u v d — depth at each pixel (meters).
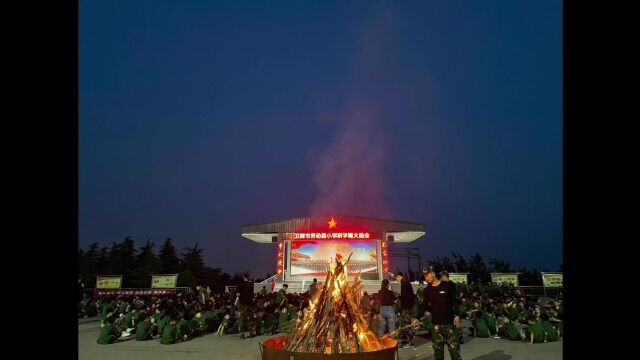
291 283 37.16
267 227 38.72
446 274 9.52
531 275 42.25
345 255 37.66
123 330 16.23
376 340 9.09
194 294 28.25
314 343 8.66
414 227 38.34
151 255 55.19
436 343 9.25
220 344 14.17
